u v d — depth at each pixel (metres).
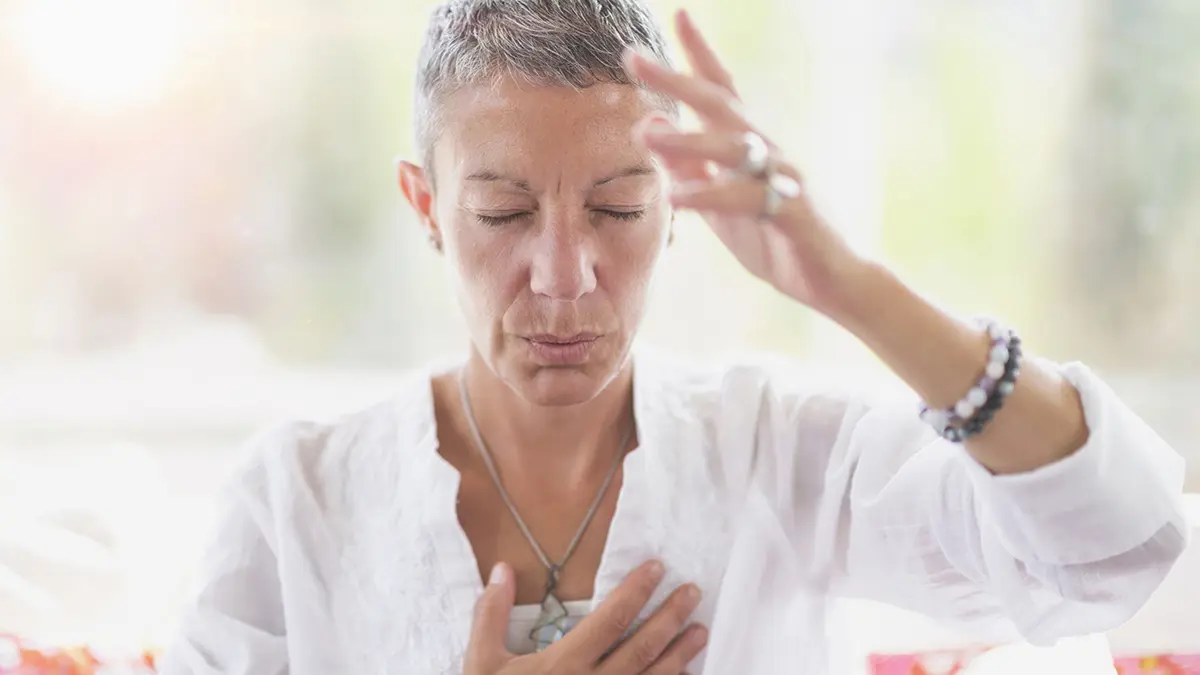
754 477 1.18
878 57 2.41
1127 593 0.95
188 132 2.42
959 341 0.87
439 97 1.01
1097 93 2.42
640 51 0.98
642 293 1.02
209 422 2.45
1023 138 2.43
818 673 1.19
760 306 2.45
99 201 2.44
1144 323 2.49
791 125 2.43
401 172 1.14
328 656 1.15
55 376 2.48
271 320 2.50
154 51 2.38
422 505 1.13
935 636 1.51
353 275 2.49
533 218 0.99
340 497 1.19
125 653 1.51
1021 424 0.88
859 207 2.43
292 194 2.45
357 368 2.51
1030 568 0.95
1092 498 0.88
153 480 1.81
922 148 2.43
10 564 1.56
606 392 1.15
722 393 1.21
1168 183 2.44
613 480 1.15
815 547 1.18
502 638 1.07
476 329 1.05
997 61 2.41
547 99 0.96
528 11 0.97
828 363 2.46
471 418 1.18
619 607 1.05
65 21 2.35
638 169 0.98
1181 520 0.93
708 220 0.89
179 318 2.50
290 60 2.39
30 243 2.45
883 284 0.86
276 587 1.21
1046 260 2.47
